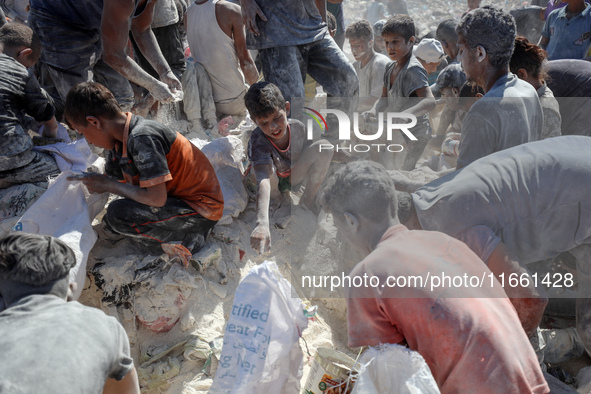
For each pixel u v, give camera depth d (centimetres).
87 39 338
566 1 450
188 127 408
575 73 267
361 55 325
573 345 251
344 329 268
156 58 355
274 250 301
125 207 261
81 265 243
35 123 327
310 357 249
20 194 288
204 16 395
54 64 334
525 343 171
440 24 379
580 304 210
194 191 267
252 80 418
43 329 158
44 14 324
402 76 264
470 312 163
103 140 253
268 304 199
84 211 263
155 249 278
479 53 203
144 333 262
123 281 262
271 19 319
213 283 278
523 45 239
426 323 165
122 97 368
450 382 167
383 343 176
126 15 298
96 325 167
